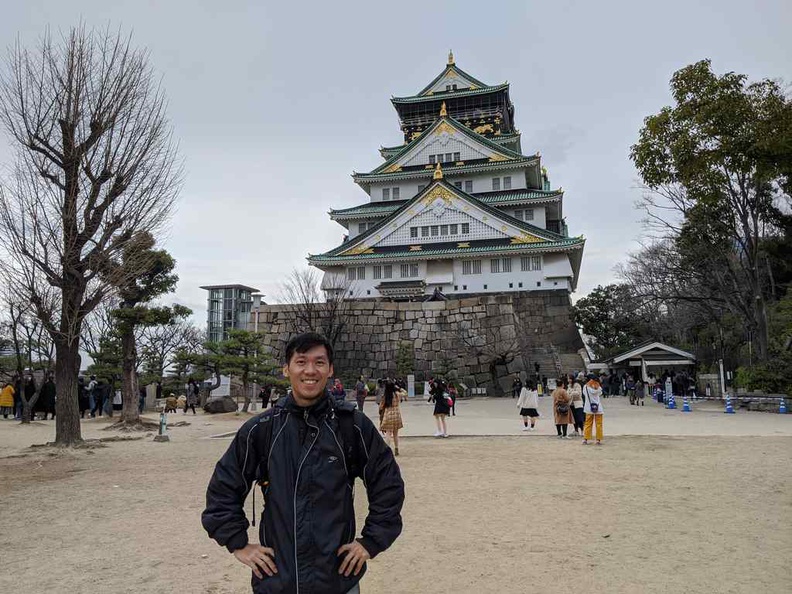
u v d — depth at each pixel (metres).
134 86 15.07
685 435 16.72
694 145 19.34
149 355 43.25
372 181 61.06
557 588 5.29
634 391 32.03
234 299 83.56
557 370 44.00
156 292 21.67
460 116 68.25
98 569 5.98
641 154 20.52
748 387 28.22
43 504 8.85
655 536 6.84
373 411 27.67
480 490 9.53
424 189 55.38
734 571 5.63
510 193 57.94
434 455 13.41
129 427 20.42
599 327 53.78
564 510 8.15
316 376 3.00
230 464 3.03
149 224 15.33
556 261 51.53
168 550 6.60
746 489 9.34
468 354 42.84
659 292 40.41
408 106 69.44
